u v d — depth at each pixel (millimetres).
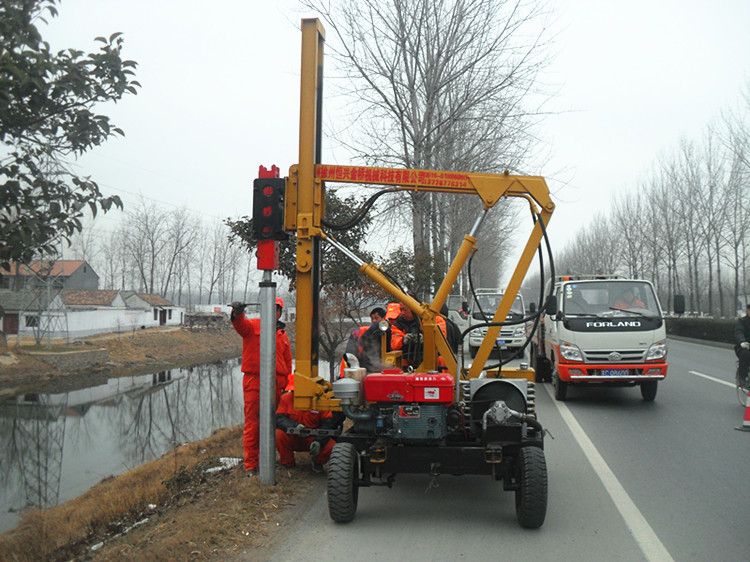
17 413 24828
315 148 7238
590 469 7859
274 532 5773
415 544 5465
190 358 46906
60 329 46906
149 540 5883
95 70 4281
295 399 6984
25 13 3963
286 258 13547
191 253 78938
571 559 5105
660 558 5102
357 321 17031
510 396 6312
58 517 8984
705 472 7691
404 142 17062
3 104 3777
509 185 6973
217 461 9102
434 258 17250
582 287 13016
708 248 38156
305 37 7047
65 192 4254
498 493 6980
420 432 5930
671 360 22359
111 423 22578
